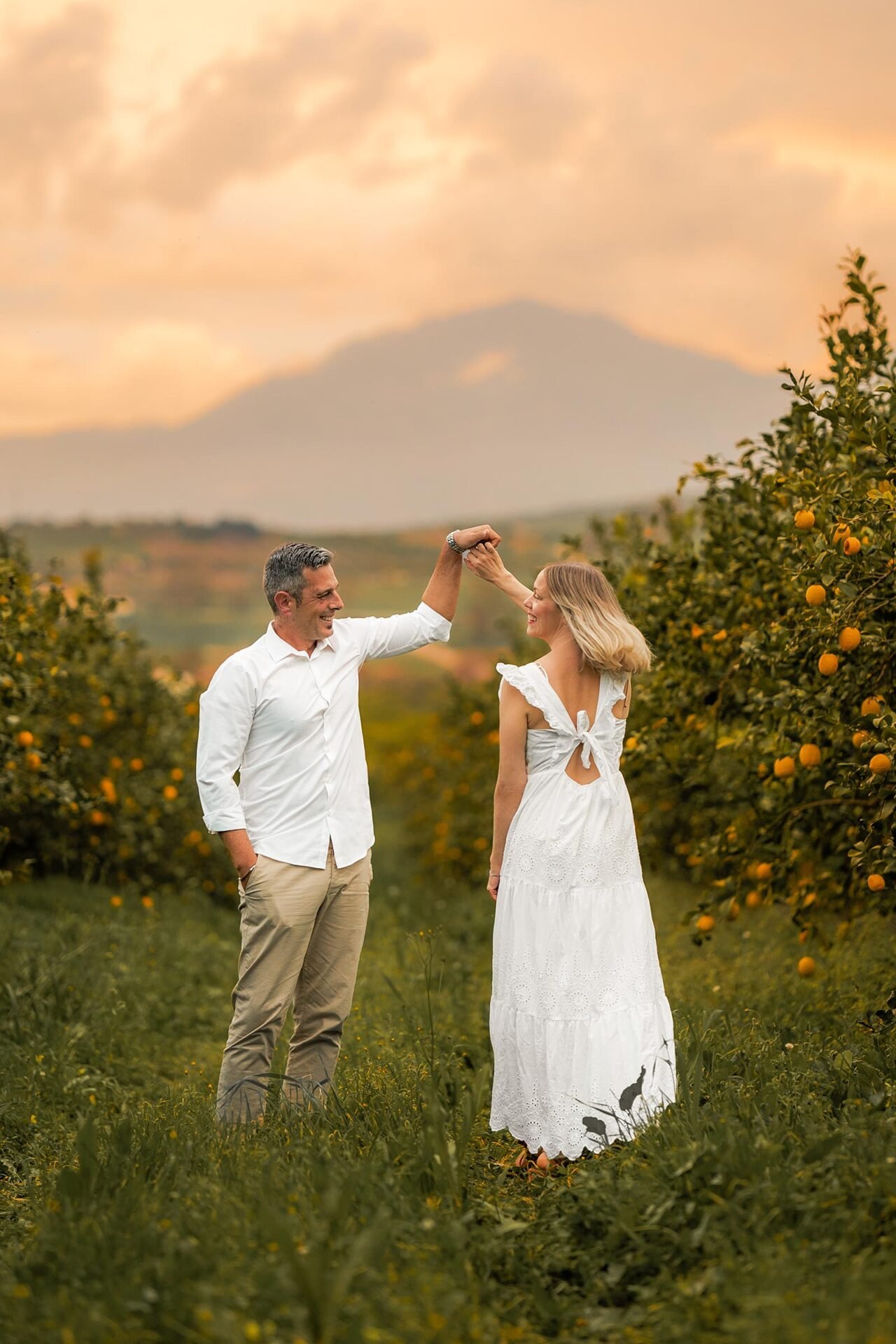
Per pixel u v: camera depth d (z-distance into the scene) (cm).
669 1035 684
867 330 883
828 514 797
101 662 1727
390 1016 1073
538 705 692
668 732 991
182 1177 607
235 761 788
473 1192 605
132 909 1633
